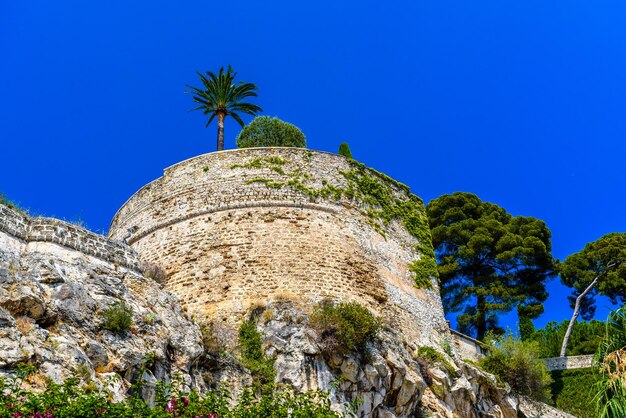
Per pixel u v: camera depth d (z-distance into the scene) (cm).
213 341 2214
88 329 1748
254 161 2989
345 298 2672
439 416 2555
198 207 2894
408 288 2994
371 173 3178
